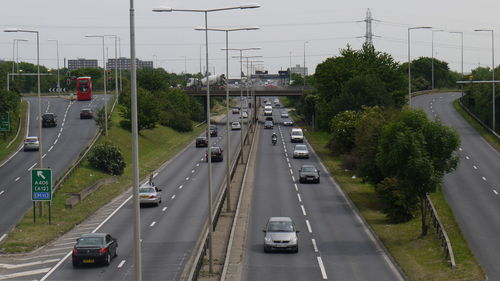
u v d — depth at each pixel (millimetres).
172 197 93688
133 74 33438
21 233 67750
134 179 33188
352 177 111938
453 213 77375
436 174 66062
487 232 66812
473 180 101500
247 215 79375
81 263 53219
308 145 172250
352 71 183125
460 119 178750
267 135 198375
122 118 178250
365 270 52906
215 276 50344
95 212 82438
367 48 198000
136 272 32938
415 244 62094
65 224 72938
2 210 82000
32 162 120625
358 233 69438
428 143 66625
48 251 60781
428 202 77500
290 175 117500
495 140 143875
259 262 55844
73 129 161125
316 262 55906
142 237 66000
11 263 55969
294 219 77250
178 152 157375
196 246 61469
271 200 90688
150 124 167750
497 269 51844
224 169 124750
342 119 140625
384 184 74688
